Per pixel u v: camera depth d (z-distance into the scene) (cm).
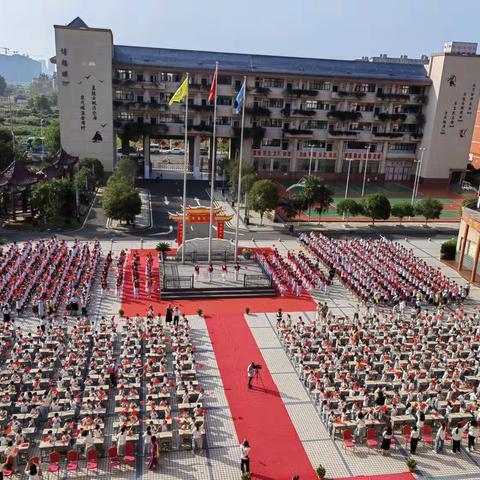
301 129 10312
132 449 2458
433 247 6425
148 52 9612
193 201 8231
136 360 3120
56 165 7969
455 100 10344
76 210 6700
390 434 2572
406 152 11019
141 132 9494
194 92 9669
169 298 4406
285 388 3150
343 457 2575
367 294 4512
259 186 6856
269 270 4959
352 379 3098
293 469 2472
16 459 2369
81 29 8806
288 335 3609
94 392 2825
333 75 9994
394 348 3491
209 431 2719
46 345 3294
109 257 5062
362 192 9469
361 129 10644
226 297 4506
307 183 7006
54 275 4609
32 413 2602
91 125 9306
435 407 2881
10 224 6431
